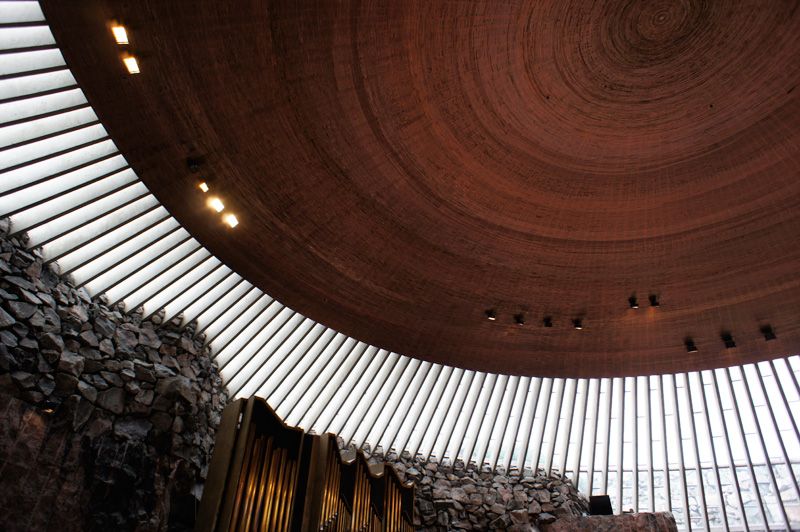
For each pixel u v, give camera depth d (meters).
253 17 6.98
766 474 15.94
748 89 9.09
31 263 9.09
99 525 8.63
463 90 8.91
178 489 10.30
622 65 8.97
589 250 11.38
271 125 8.41
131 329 10.92
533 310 12.59
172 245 10.40
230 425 6.70
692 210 10.74
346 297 11.83
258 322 12.64
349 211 10.15
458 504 16.33
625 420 17.34
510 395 16.56
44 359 8.85
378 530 10.20
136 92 7.35
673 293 12.17
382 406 15.55
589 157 10.07
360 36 7.70
